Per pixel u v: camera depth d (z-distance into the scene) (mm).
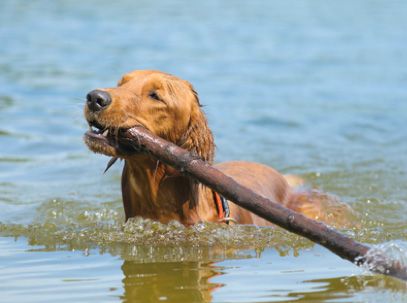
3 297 14562
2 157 34219
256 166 27109
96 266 17062
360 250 15102
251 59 68000
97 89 17609
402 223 24219
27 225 22562
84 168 32812
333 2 126875
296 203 26688
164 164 18750
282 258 17969
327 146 37469
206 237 19672
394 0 131000
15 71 57469
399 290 14906
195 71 60250
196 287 15141
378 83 57656
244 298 14336
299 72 62406
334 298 14352
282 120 43875
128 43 74438
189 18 98688
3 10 101625
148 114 18141
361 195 28578
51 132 39562
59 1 117062
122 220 23500
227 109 46625
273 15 104438
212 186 16828
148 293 14695
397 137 39625
